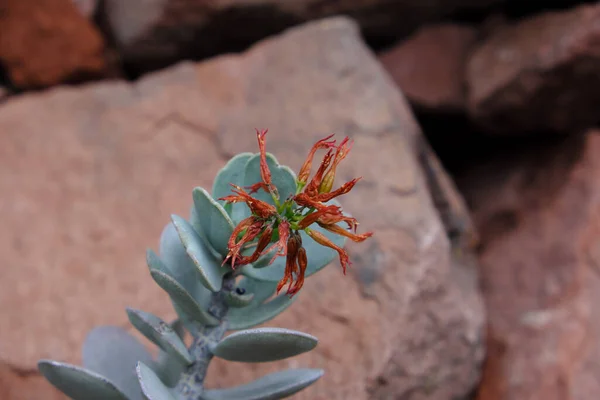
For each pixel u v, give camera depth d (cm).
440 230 48
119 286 47
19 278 47
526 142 71
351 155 52
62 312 46
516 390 49
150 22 71
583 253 55
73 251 49
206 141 55
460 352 46
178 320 35
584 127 66
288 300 33
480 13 77
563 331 50
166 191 52
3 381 43
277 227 31
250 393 33
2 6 70
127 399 33
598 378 48
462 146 76
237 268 32
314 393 42
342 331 44
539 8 73
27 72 71
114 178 53
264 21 73
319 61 59
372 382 42
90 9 75
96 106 58
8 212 51
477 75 67
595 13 61
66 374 32
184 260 34
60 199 51
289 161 52
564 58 60
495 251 60
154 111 57
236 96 58
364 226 48
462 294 49
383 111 55
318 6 72
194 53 76
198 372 33
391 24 77
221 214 30
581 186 60
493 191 68
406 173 51
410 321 45
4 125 57
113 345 36
